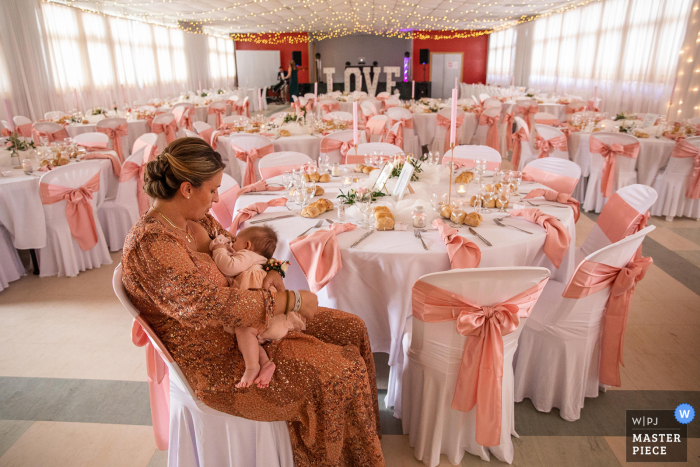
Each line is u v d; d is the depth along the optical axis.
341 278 2.03
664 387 2.42
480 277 1.51
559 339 2.07
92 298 3.47
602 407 2.28
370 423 1.57
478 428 1.72
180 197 1.40
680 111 7.46
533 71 16.39
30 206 3.54
